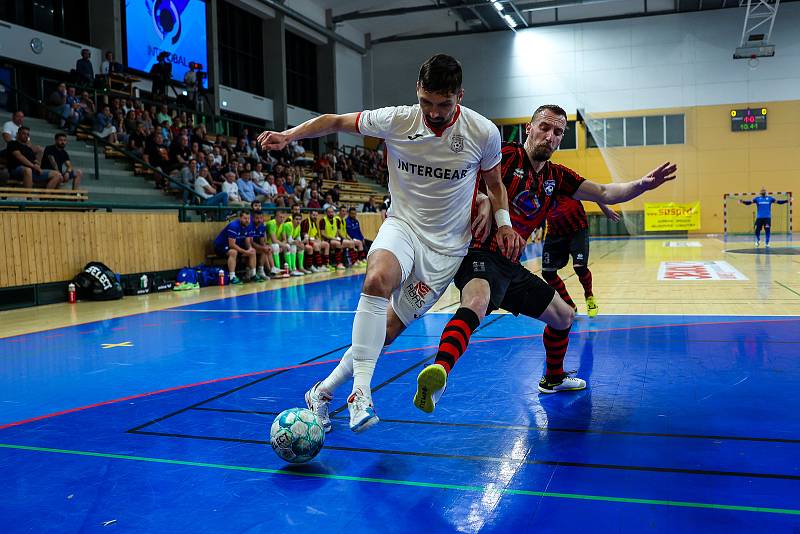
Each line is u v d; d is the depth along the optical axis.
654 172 3.38
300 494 2.30
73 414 3.42
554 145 3.29
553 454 2.66
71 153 12.30
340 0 26.23
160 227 10.73
